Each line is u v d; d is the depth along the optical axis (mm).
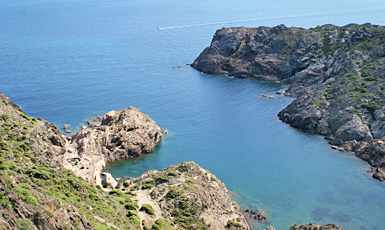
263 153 133750
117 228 64875
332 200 102312
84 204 68438
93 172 107188
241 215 93188
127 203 77812
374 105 143500
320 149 135500
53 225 49000
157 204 82625
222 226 81312
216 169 122625
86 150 118125
